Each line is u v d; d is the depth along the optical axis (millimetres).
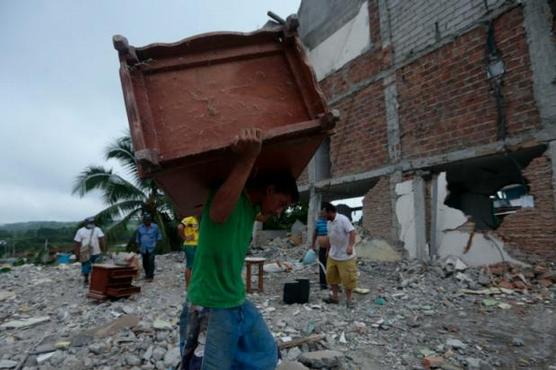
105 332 4844
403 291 6660
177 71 2025
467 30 7754
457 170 9219
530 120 6641
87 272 9039
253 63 2109
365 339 4441
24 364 4168
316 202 12406
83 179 16453
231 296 2035
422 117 8672
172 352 4020
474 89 7586
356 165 10602
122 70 1843
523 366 3686
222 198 1812
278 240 14688
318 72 12367
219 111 1929
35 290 8828
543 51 6504
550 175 6352
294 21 2080
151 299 7055
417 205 8641
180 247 17266
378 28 10055
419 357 3939
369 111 10234
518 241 6844
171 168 1773
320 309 5684
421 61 8742
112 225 16328
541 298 5656
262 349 2127
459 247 7754
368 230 10055
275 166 2197
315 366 3639
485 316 5184
